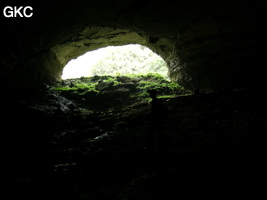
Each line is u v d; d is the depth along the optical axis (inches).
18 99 474.0
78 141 344.5
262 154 179.6
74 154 281.3
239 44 617.6
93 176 207.2
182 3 536.1
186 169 183.3
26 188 177.2
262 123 267.7
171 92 730.2
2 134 308.8
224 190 138.3
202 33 641.0
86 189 179.6
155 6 548.4
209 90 720.3
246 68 636.7
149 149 260.7
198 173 170.4
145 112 478.3
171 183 163.2
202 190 143.7
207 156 202.5
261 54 598.9
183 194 143.6
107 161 245.6
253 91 490.9
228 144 223.0
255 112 326.6
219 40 635.5
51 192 174.4
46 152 288.4
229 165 172.7
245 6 518.3
